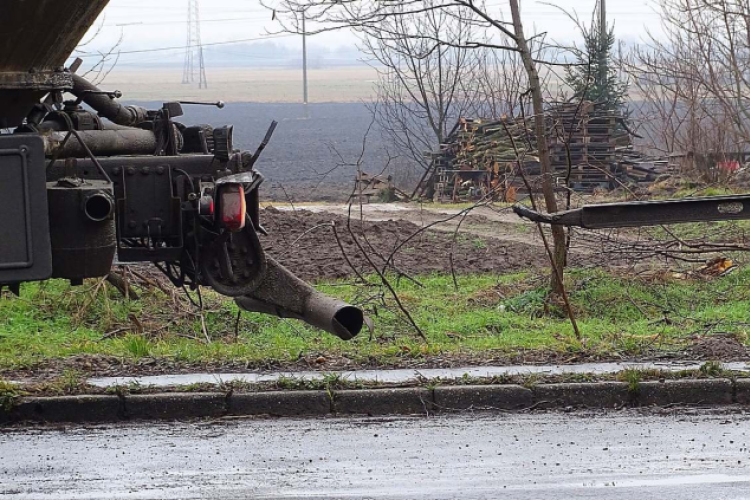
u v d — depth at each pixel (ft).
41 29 37.17
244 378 50.49
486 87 236.22
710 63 150.51
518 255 92.89
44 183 34.47
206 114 536.01
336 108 602.85
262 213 110.73
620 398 49.52
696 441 42.83
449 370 52.70
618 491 36.24
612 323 68.80
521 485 36.91
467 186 171.01
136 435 44.01
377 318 67.10
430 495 35.73
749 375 50.78
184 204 39.83
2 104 38.63
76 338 64.08
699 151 153.89
